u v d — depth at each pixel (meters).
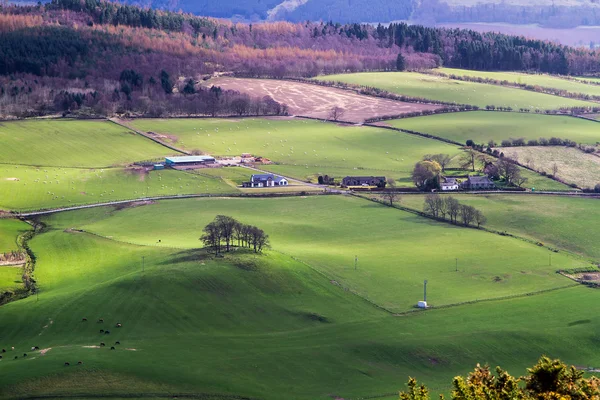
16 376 179.75
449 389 191.25
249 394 182.00
